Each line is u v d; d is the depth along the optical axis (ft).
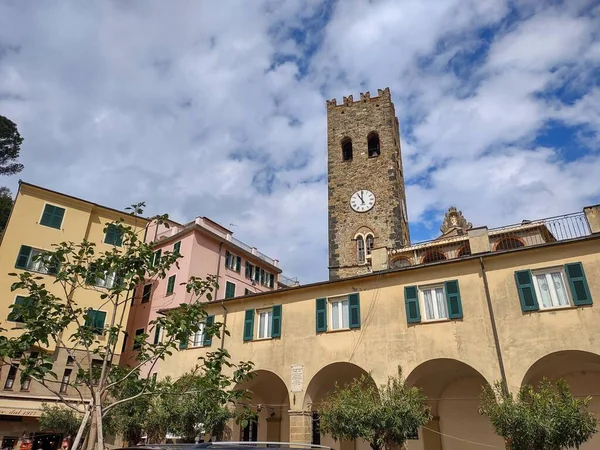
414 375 66.64
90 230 126.41
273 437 87.81
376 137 146.41
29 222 116.26
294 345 76.74
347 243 128.36
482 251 73.77
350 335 72.38
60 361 109.09
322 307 77.15
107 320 118.83
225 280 139.23
